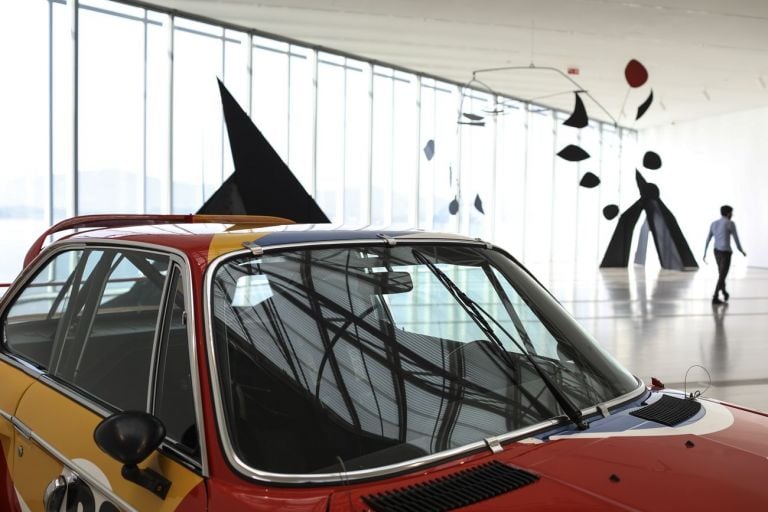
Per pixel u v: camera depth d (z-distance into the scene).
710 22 13.15
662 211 23.69
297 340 1.68
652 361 7.72
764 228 24.00
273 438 1.50
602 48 15.48
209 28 14.91
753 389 6.41
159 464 1.59
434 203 20.92
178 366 1.70
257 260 1.82
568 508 1.33
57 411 2.02
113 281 2.08
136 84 13.81
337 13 13.38
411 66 18.66
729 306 13.01
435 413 1.65
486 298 2.06
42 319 2.40
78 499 1.81
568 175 25.88
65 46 12.75
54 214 12.91
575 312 11.83
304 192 9.05
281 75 16.44
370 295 1.87
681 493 1.38
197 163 14.82
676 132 27.75
